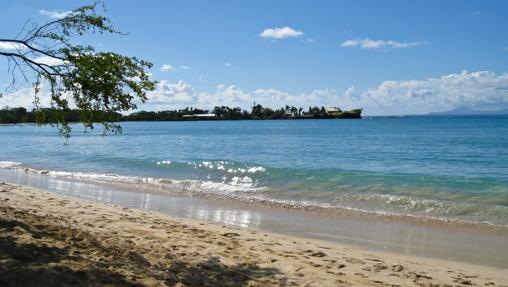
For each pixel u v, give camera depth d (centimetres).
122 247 708
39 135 8638
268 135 7500
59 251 574
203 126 14275
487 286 752
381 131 8700
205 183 2028
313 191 1791
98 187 1920
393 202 1555
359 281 728
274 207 1482
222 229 1107
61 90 709
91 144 5422
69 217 1055
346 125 13275
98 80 700
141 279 559
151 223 1092
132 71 740
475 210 1412
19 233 605
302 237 1081
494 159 3225
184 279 618
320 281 707
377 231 1162
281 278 706
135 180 2136
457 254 962
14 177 2266
